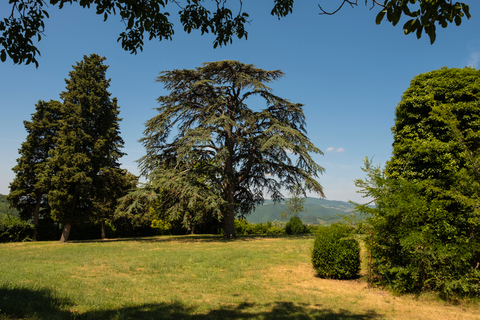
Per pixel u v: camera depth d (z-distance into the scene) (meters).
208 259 11.88
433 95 8.27
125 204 21.19
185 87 22.36
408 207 7.25
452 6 3.27
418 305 6.50
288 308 6.04
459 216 7.14
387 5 3.40
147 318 5.12
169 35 5.45
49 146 28.95
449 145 7.68
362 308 6.21
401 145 8.84
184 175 20.19
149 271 9.42
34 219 27.91
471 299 6.66
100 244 19.72
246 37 5.50
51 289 6.61
